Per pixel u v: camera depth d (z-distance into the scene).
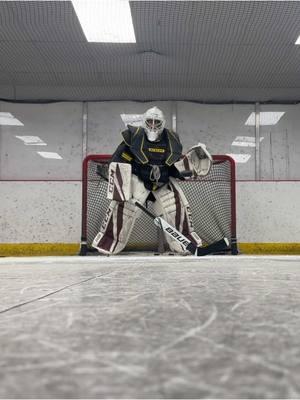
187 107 7.39
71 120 7.38
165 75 6.79
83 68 6.57
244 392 0.35
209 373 0.40
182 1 4.71
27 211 5.06
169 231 3.95
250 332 0.61
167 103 7.39
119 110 7.41
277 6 4.83
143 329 0.64
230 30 5.40
